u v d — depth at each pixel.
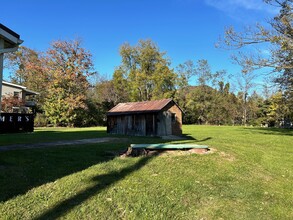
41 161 6.86
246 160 8.20
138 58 44.62
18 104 29.83
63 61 34.88
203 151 8.71
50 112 32.69
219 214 4.18
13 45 6.51
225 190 5.27
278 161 8.55
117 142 11.95
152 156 7.77
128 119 18.52
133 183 5.27
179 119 17.98
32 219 3.64
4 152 8.08
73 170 6.03
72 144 10.85
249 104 44.47
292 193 5.40
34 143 11.21
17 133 17.86
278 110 35.75
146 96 44.12
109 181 5.31
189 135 17.92
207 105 44.44
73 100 33.28
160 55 44.56
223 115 44.84
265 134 19.88
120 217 3.85
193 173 6.23
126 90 43.75
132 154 8.02
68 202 4.21
